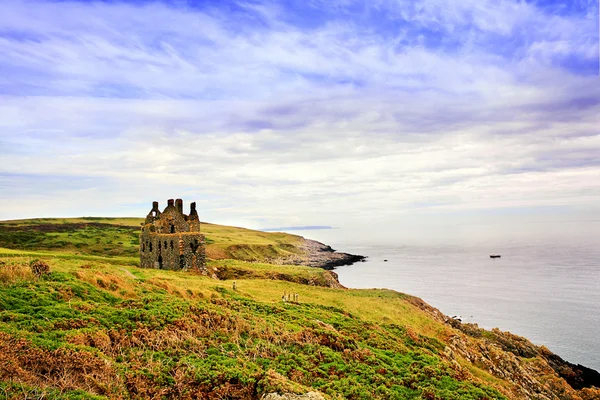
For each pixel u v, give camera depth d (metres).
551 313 94.38
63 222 189.25
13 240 131.88
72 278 30.39
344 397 21.86
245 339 27.53
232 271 84.50
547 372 56.06
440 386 26.88
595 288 122.56
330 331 33.50
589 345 73.81
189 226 71.44
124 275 40.91
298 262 174.88
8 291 25.02
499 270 166.88
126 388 18.03
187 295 37.16
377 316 53.53
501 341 64.81
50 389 15.65
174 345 23.34
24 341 18.22
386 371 27.61
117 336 22.41
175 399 18.23
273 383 19.59
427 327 55.25
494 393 28.19
